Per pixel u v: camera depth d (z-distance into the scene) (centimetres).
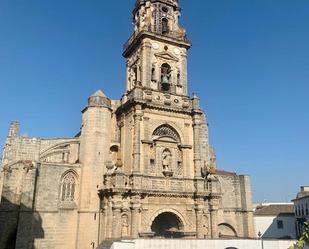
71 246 3988
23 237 3719
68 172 4225
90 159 4278
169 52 4975
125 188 3822
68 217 4062
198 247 3177
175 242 3130
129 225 3803
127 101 4506
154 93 4600
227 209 5156
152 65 4806
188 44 5147
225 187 5259
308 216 6378
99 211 4116
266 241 3350
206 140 5412
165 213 4184
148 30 4847
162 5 5253
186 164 4500
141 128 4338
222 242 3247
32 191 3881
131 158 4253
